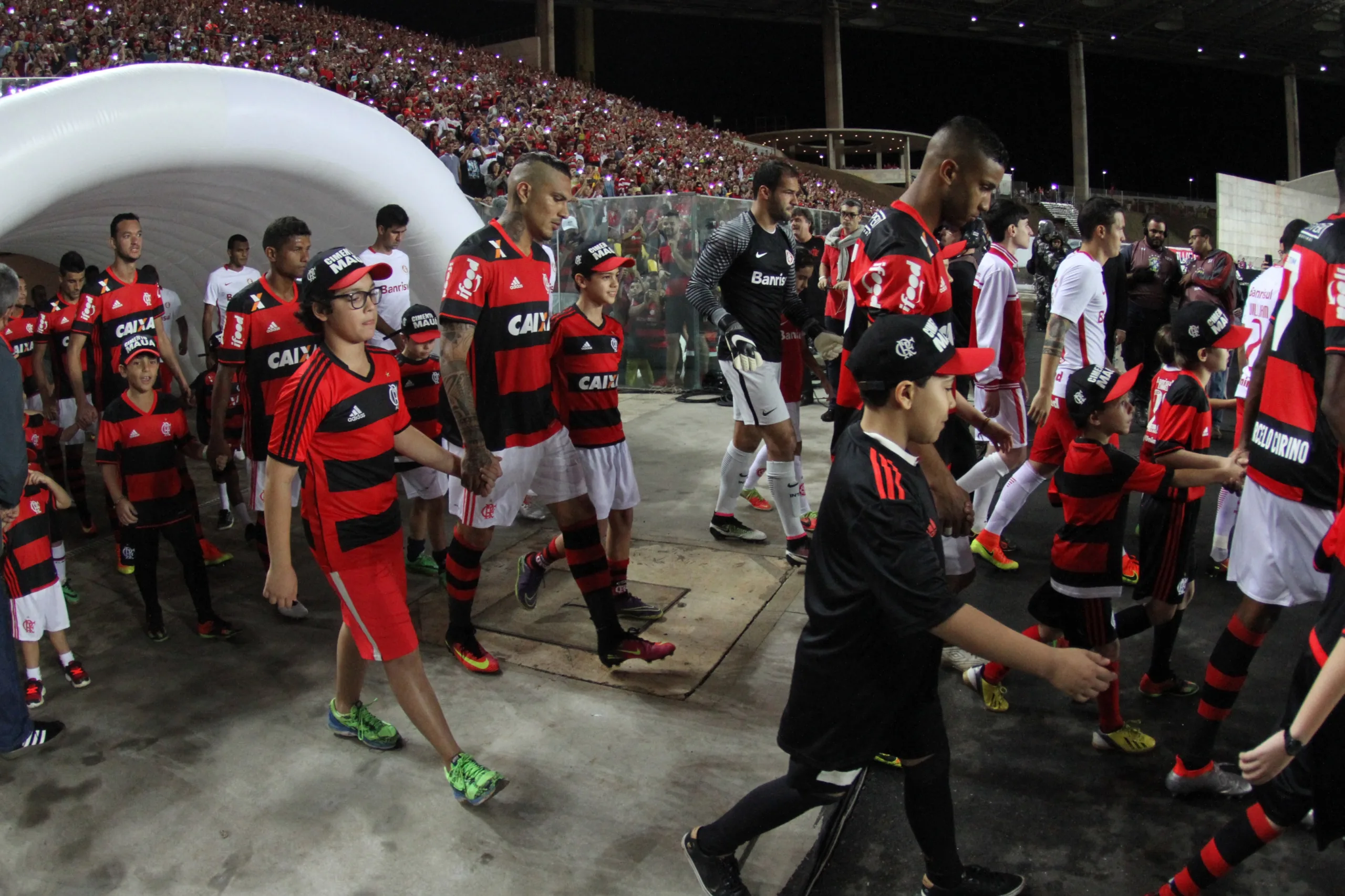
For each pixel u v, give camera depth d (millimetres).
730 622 3949
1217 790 2684
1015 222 4430
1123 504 2799
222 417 4176
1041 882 2371
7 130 3830
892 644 1938
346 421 2678
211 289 5941
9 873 2512
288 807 2775
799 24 43906
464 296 3178
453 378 3156
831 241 6500
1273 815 1979
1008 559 4535
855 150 43062
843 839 2586
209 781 2920
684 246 9531
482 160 14695
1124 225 4422
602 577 3490
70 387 6082
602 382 3725
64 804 2818
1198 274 6625
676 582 4398
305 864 2518
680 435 7660
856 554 1863
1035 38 43156
